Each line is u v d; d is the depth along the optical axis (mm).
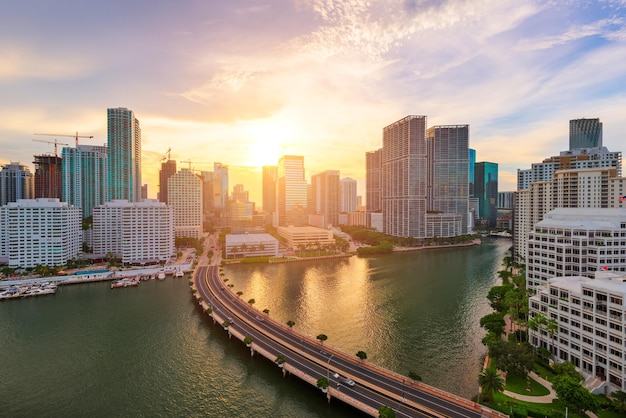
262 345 166750
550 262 199750
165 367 157375
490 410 113562
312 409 126750
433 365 156125
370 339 184000
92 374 151875
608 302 127625
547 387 130250
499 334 170375
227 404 130500
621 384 122000
